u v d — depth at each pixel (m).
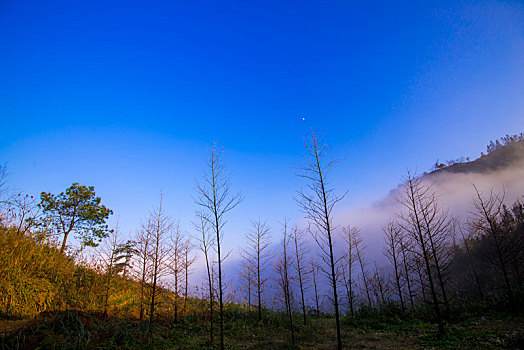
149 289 16.14
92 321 13.95
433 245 15.62
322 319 24.30
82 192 28.20
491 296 19.80
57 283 17.66
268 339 15.31
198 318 18.73
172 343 13.96
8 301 13.69
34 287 15.29
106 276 18.75
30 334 11.25
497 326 13.73
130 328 14.84
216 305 20.95
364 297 25.03
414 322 18.05
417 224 15.25
